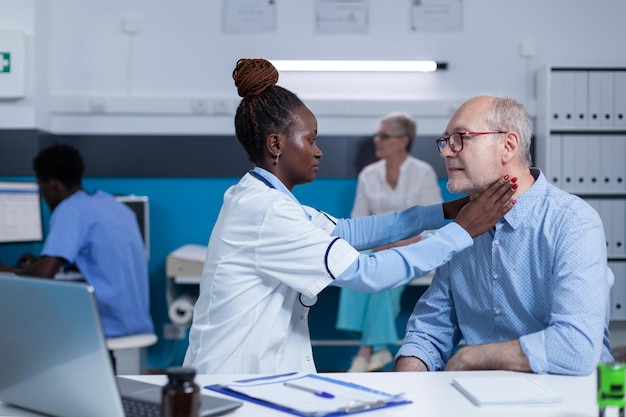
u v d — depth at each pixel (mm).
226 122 5000
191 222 4984
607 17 5051
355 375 1602
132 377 1568
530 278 1777
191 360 1829
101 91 5016
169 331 4965
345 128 4996
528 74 5047
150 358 4992
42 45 4840
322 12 5012
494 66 5039
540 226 1750
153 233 4984
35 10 4715
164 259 4988
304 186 4969
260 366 1738
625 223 4785
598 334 1605
